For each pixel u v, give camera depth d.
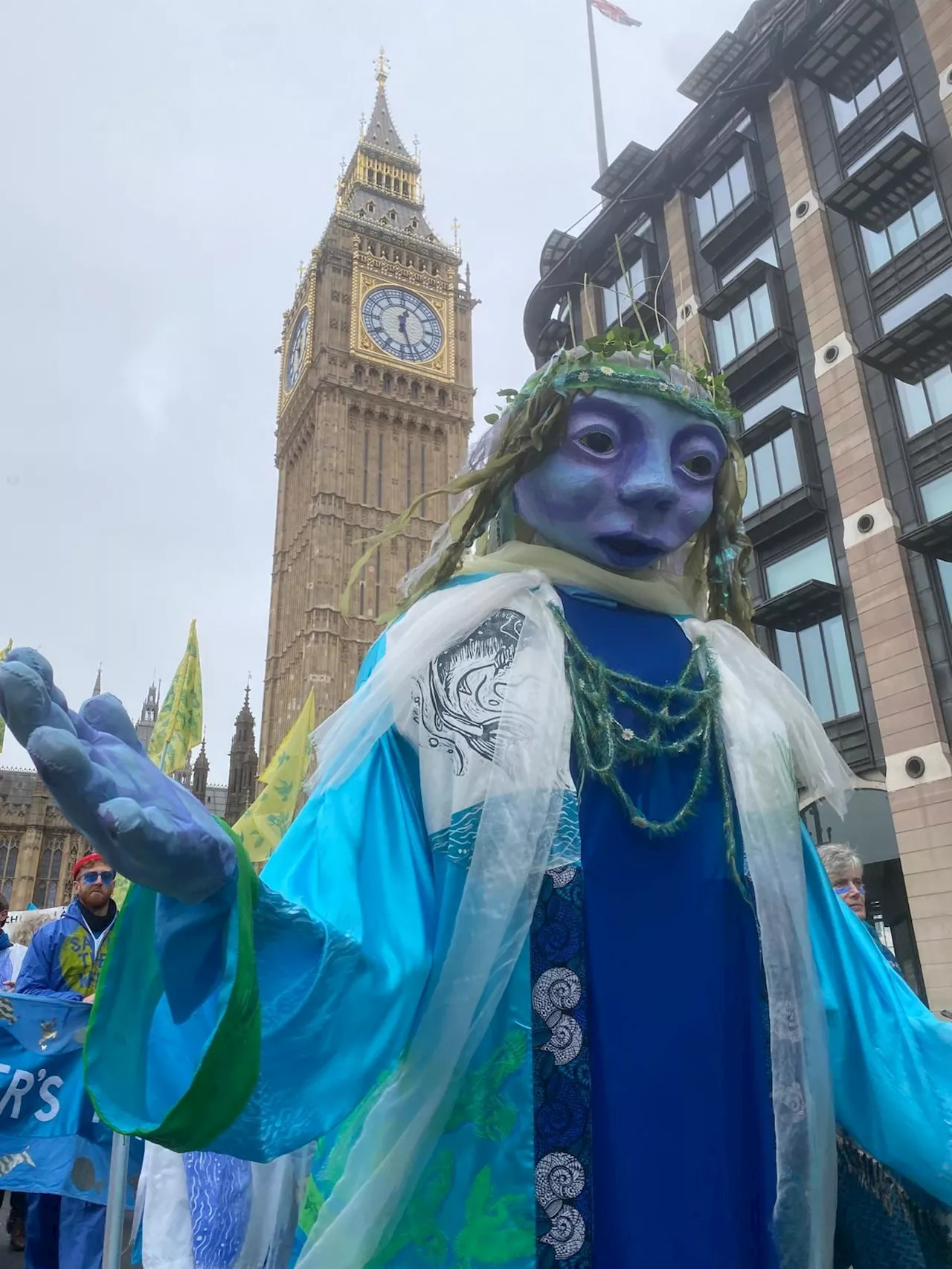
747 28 18.64
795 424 15.73
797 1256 1.39
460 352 61.03
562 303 21.94
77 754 1.02
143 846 1.02
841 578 14.74
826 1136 1.46
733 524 2.12
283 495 62.34
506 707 1.54
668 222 20.08
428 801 1.53
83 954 4.38
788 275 16.92
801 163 17.05
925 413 14.22
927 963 12.08
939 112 14.71
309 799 1.57
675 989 1.48
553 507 1.83
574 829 1.49
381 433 55.81
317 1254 1.21
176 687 8.06
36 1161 3.62
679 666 1.79
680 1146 1.40
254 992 1.10
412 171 66.75
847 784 1.88
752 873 1.58
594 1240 1.32
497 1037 1.37
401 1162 1.27
